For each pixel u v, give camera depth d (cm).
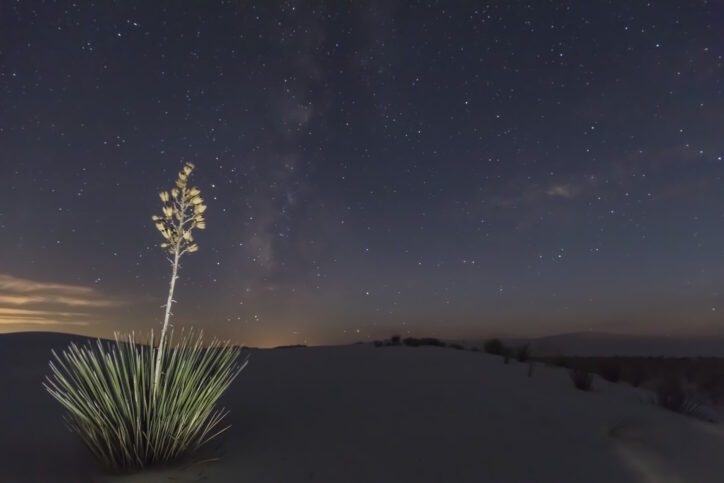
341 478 424
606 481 473
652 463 539
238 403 665
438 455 501
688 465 549
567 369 1190
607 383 1126
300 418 598
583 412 721
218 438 510
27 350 1202
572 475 480
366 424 584
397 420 606
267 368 974
